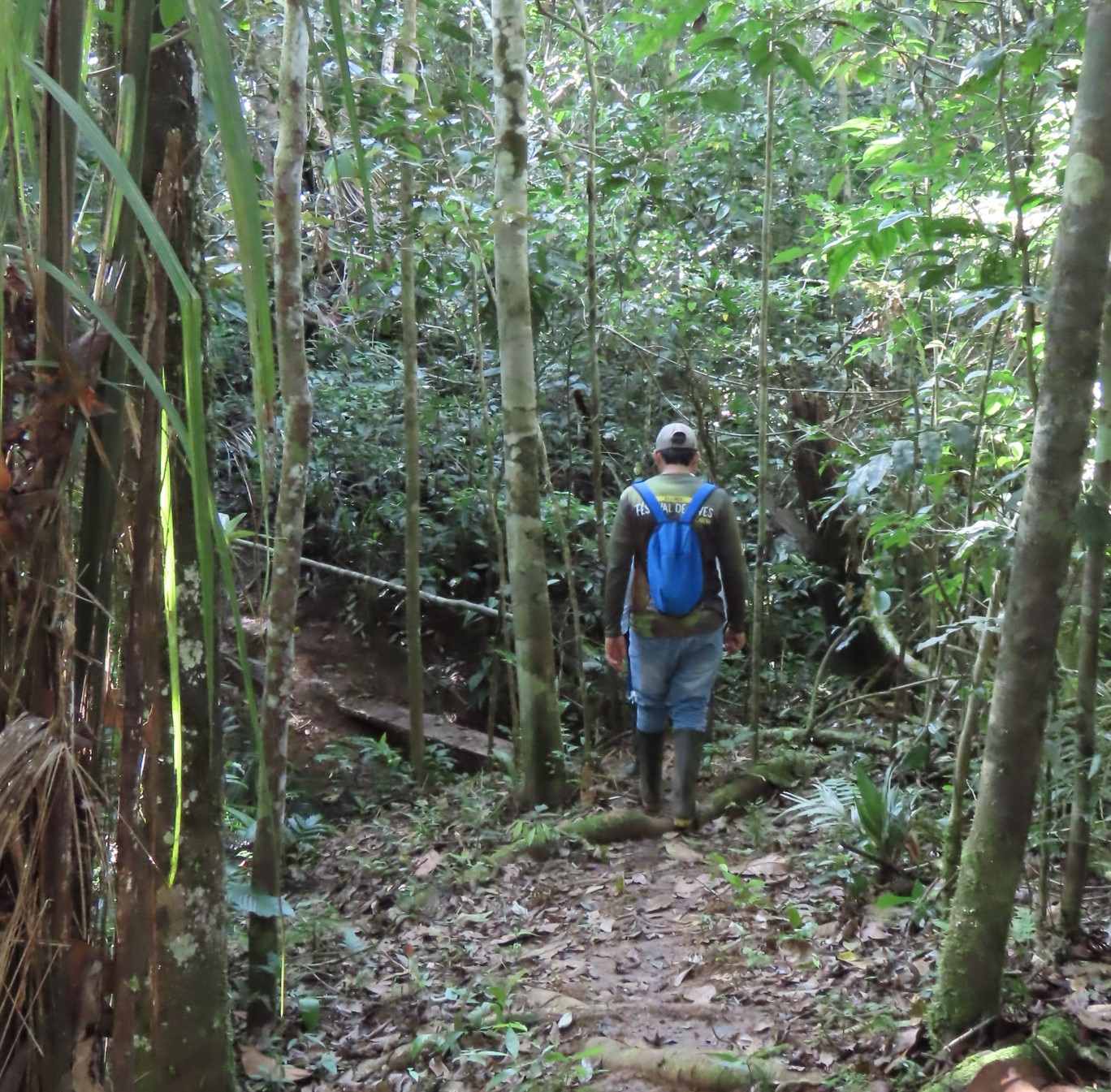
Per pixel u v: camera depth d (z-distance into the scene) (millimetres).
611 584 4734
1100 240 2215
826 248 3574
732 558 4641
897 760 4723
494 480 6016
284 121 3207
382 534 7074
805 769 5199
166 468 1619
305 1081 2863
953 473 3852
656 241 6449
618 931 3670
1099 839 3328
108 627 1804
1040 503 2307
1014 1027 2551
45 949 1713
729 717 6223
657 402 7027
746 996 3072
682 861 4301
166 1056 2062
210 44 956
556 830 4520
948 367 4449
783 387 6949
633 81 8414
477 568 7039
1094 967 2840
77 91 1428
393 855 4598
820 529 6309
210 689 1185
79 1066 1865
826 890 3719
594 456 5617
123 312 1628
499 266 4816
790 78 6047
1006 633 2414
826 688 6336
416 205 5305
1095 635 2828
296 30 3234
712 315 6852
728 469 6895
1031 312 2951
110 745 2029
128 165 1542
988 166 4051
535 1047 2922
